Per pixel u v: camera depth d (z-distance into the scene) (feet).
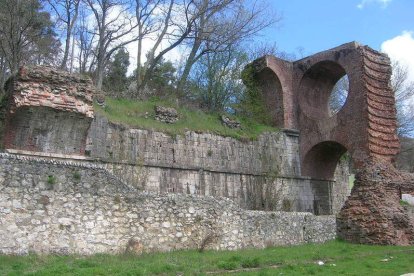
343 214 76.59
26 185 41.22
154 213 47.96
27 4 102.12
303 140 97.09
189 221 50.37
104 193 45.21
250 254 47.83
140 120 75.15
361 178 78.95
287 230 62.28
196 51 111.04
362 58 86.84
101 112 69.15
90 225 43.68
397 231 71.26
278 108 99.66
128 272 33.06
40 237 40.91
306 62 99.30
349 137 87.61
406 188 79.71
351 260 49.75
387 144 85.05
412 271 41.16
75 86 60.23
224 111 101.24
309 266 41.65
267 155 90.43
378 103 86.12
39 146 59.26
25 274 31.04
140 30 110.42
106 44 106.01
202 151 79.51
